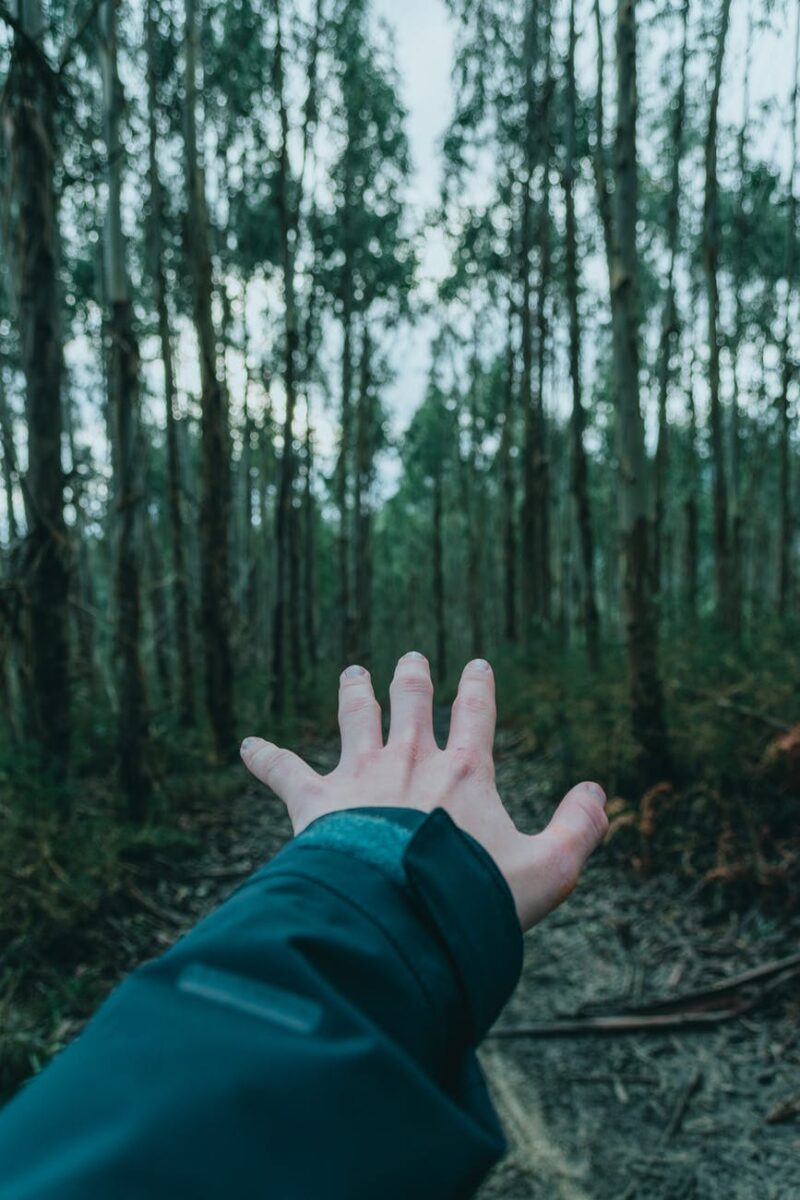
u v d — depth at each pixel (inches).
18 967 127.4
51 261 169.3
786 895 145.6
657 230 526.0
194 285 283.1
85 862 153.0
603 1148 101.7
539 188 470.9
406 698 21.4
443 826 15.5
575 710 244.7
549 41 392.2
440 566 751.7
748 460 639.8
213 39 382.3
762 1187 93.2
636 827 180.2
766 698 191.0
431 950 13.7
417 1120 11.2
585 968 143.5
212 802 235.6
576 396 321.1
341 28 434.3
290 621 484.7
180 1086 10.3
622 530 194.7
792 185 398.6
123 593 198.2
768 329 516.4
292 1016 11.5
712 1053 117.4
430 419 796.6
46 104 162.4
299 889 14.1
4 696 175.3
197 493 603.8
